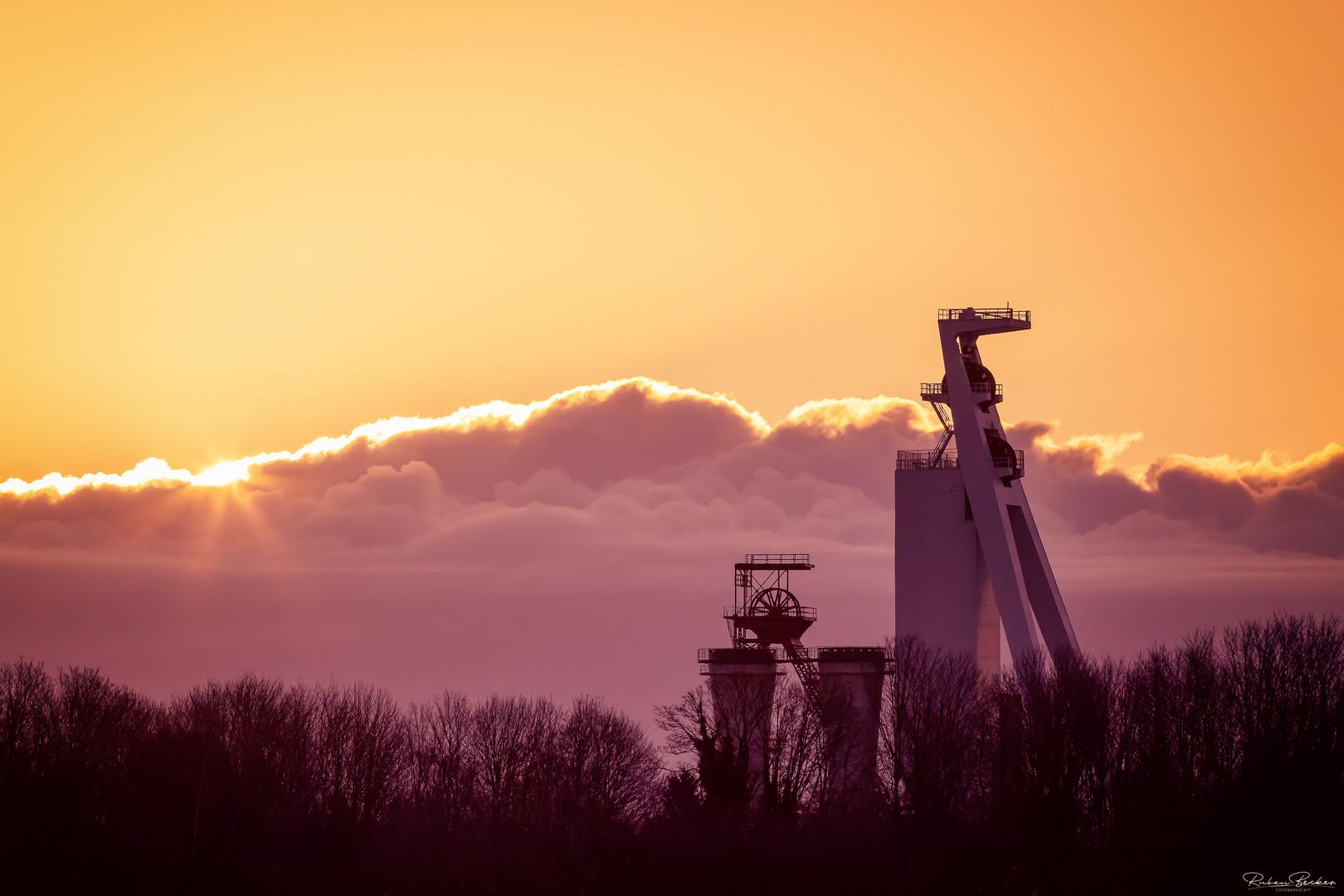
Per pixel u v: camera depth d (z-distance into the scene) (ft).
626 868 576.20
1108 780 592.19
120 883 598.75
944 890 549.54
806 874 558.15
